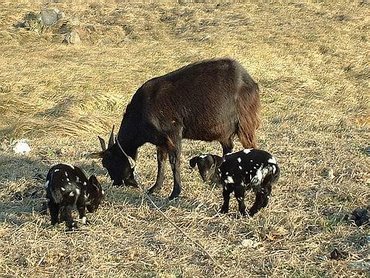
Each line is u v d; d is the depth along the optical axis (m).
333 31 11.66
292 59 10.03
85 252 4.04
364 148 5.60
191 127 4.74
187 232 4.21
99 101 7.35
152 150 5.67
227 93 4.72
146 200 4.64
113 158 4.82
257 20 12.48
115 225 4.33
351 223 4.27
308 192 4.69
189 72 4.73
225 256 3.98
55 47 10.34
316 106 7.68
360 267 3.86
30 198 4.71
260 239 4.14
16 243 4.12
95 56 9.64
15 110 7.18
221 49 10.12
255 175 4.26
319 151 5.53
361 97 8.18
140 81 8.29
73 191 4.19
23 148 5.81
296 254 3.99
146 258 3.98
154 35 11.43
